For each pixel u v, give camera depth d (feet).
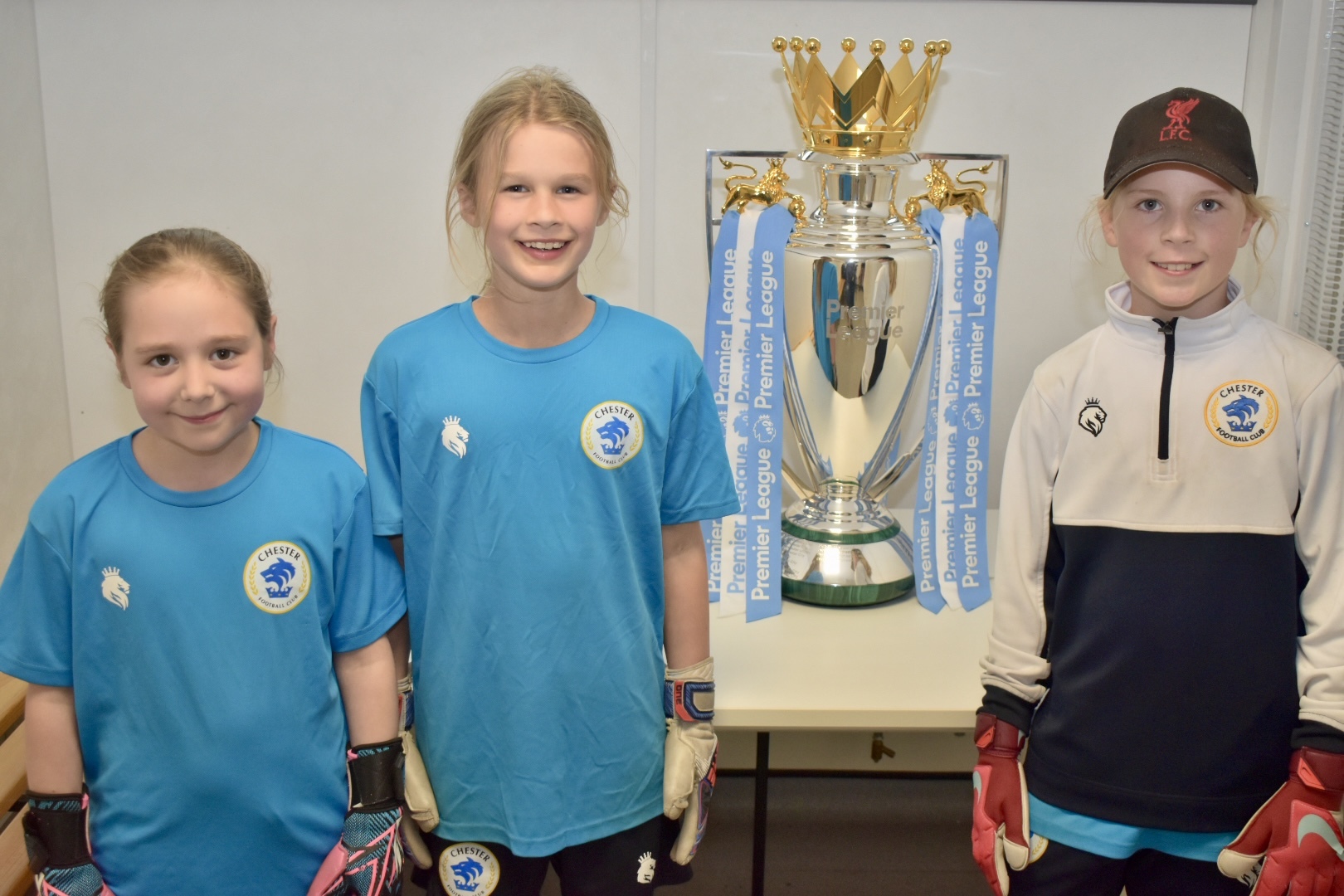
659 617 3.21
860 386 4.31
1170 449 2.98
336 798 2.94
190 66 4.75
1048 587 3.23
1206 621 2.91
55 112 4.77
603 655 2.98
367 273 5.05
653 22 4.77
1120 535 3.02
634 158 4.96
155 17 4.68
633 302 5.18
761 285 4.28
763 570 4.36
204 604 2.75
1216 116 2.93
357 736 2.99
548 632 2.93
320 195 4.94
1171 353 2.99
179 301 2.56
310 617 2.84
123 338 2.62
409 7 4.73
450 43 4.78
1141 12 4.82
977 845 3.18
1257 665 2.90
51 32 4.67
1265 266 4.79
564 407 2.91
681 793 3.14
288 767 2.82
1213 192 2.88
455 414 2.89
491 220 2.80
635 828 3.10
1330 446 2.87
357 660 2.99
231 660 2.76
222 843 2.82
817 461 4.57
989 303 4.38
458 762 3.02
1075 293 5.18
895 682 3.79
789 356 4.40
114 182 4.86
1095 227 4.75
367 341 5.14
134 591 2.72
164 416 2.63
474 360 2.94
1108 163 3.16
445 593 2.96
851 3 4.81
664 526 3.22
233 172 4.89
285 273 5.03
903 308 4.19
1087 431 3.08
